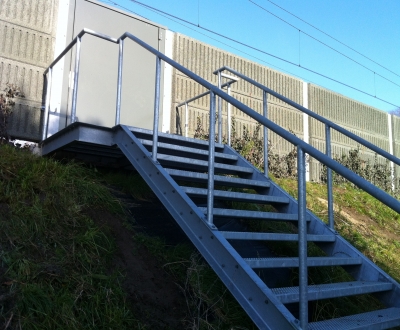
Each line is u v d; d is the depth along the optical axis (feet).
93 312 7.39
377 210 21.40
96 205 10.87
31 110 17.83
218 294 8.85
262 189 13.34
